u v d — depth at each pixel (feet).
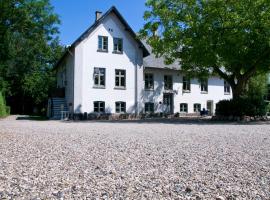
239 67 96.53
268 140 40.52
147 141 38.70
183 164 23.95
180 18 95.96
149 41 100.53
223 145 35.17
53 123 81.20
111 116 112.57
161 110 126.52
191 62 97.14
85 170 21.53
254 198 15.78
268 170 21.99
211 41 88.17
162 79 127.95
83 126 67.92
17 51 131.13
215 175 20.44
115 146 33.71
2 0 97.60
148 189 17.11
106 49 113.91
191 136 45.39
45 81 180.55
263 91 139.13
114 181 18.66
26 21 106.01
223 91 145.18
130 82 117.39
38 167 22.39
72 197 15.55
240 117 93.40
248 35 86.48
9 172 20.67
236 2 88.74
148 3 101.55
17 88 178.29
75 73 108.58
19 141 37.47
